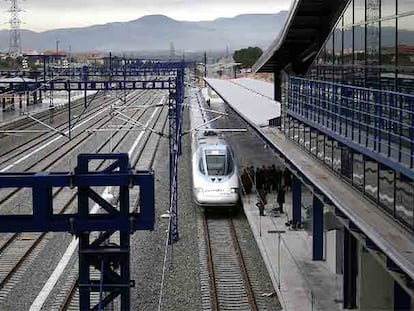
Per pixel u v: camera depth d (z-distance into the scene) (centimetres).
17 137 5834
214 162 3391
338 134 1697
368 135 1427
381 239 1117
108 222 1175
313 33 2795
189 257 2545
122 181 1168
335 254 2128
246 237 2852
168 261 2477
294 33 2827
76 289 2158
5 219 1177
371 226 1213
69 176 1166
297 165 2027
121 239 1191
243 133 6000
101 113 7656
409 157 1155
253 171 3738
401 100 1272
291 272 2211
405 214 1195
